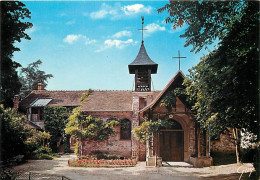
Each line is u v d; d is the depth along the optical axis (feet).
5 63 33.83
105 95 78.07
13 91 37.14
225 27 31.27
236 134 48.52
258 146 37.19
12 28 33.40
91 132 65.31
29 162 60.23
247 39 28.09
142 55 71.31
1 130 51.78
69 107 84.28
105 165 52.70
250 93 28.81
